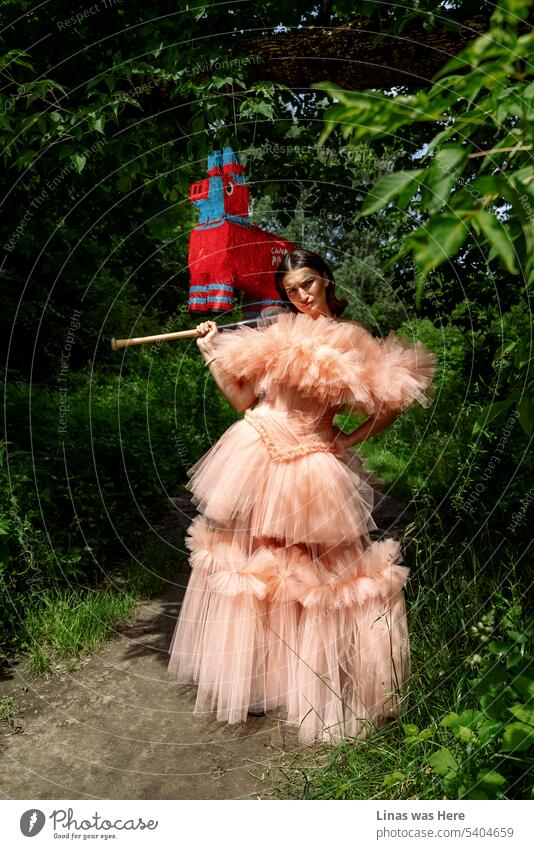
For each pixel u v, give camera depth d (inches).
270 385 105.3
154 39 133.0
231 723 104.3
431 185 36.1
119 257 232.1
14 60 129.4
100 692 116.1
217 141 139.9
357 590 100.7
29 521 151.6
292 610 104.0
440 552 137.6
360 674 100.2
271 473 103.7
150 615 148.6
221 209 119.6
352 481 107.3
